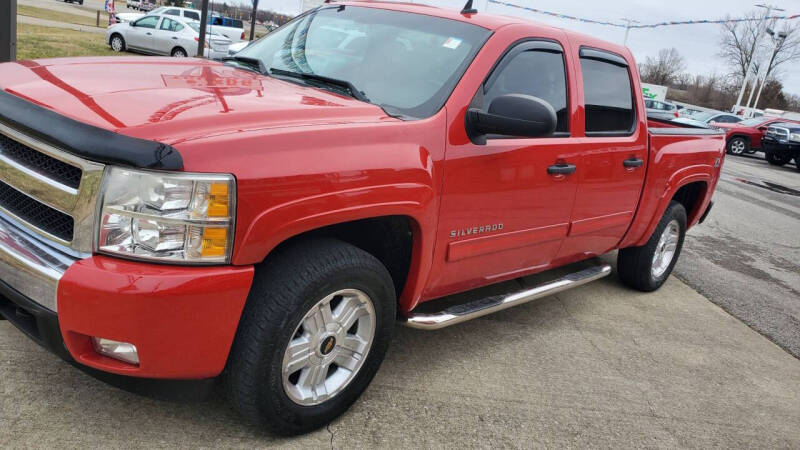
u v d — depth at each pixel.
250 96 2.58
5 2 5.55
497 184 2.99
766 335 4.71
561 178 3.37
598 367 3.66
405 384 3.08
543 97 3.31
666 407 3.35
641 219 4.41
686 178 4.70
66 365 2.76
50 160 2.14
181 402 2.48
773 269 6.77
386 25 3.30
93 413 2.49
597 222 3.88
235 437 2.48
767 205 11.45
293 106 2.50
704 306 5.12
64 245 2.08
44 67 2.73
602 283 5.23
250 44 3.76
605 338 4.10
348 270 2.41
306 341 2.42
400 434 2.68
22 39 15.04
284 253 2.35
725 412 3.42
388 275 2.62
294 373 2.56
